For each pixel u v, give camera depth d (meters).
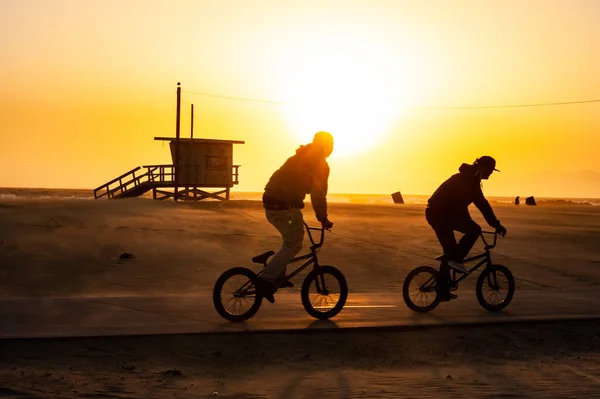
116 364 7.13
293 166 9.30
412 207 43.09
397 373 7.20
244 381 6.72
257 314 9.60
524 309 10.53
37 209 26.66
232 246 18.66
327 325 8.85
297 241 9.31
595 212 46.62
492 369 7.47
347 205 40.94
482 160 10.27
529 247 20.47
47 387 6.23
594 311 10.39
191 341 7.97
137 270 14.41
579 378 7.17
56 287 12.24
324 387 6.58
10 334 7.81
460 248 10.32
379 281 14.13
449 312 10.17
